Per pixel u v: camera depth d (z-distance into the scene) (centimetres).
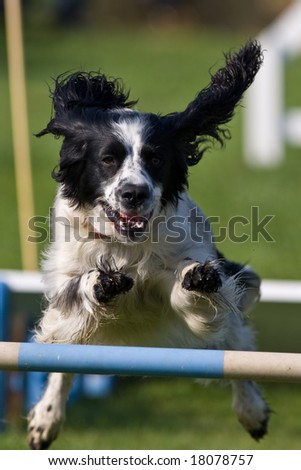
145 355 677
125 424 1158
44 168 2502
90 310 826
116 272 792
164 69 4053
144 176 834
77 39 4934
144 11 5641
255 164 2519
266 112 2464
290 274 1703
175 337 895
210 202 2200
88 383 1268
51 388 980
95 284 791
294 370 665
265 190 2306
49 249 897
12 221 2078
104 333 874
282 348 1244
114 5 5638
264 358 670
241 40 5000
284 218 2070
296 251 1831
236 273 964
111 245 862
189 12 5634
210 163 2584
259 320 1164
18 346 687
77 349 684
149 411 1214
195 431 1128
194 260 845
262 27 5484
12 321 1170
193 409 1221
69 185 875
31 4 5344
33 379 1164
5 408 1129
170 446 1058
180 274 834
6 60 4059
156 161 855
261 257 1791
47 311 869
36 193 2241
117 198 827
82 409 1222
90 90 910
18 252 1872
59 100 912
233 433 1118
